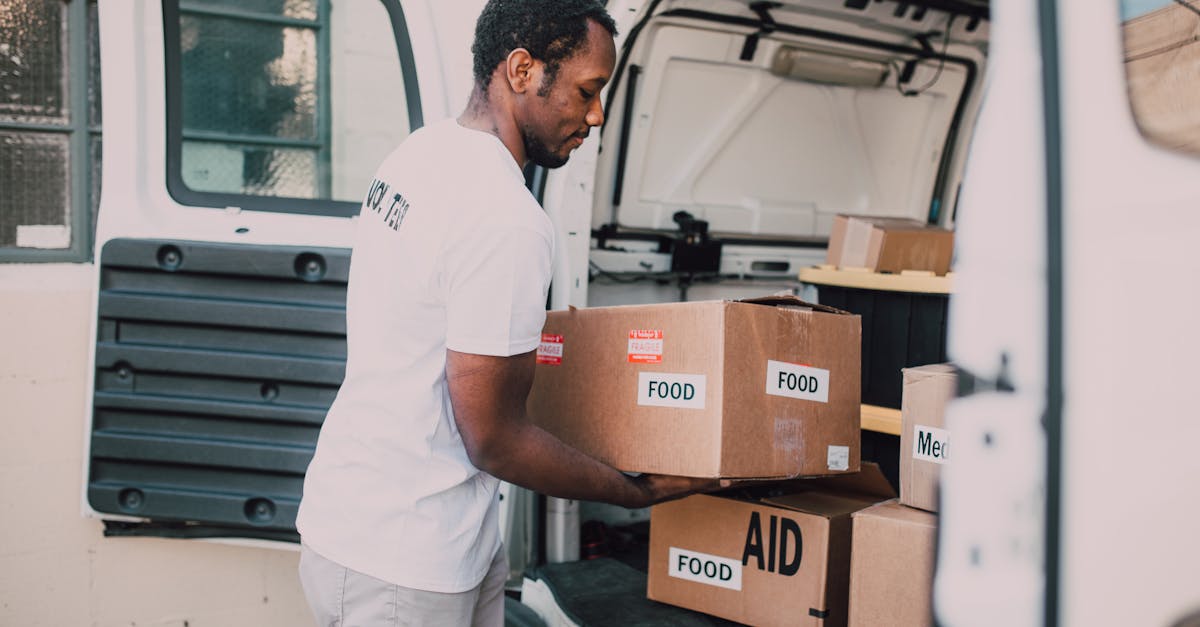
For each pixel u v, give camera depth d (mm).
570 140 1724
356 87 2754
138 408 2609
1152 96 1318
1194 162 1307
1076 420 1267
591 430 2125
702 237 3324
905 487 2156
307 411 2586
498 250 1525
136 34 2602
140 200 2609
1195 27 1344
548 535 2938
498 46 1646
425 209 1584
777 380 2020
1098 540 1248
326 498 1678
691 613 2482
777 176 3623
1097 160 1282
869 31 3475
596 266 3178
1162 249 1264
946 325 2699
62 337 2824
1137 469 1237
